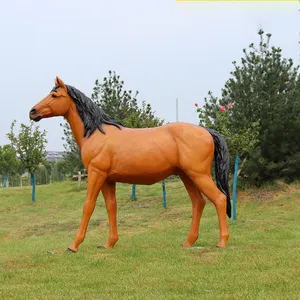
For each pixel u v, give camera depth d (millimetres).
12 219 11094
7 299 3541
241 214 9594
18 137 15023
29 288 3875
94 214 11367
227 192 5844
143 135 5816
